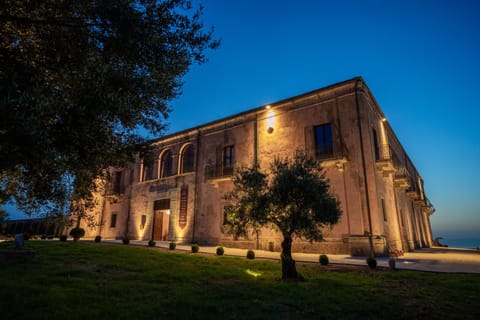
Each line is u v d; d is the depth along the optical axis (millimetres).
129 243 18062
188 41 5512
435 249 24172
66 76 4125
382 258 12648
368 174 14391
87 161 4164
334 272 9250
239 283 7539
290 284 7332
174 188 22594
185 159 23391
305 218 7695
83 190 5395
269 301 5746
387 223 15266
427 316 5016
